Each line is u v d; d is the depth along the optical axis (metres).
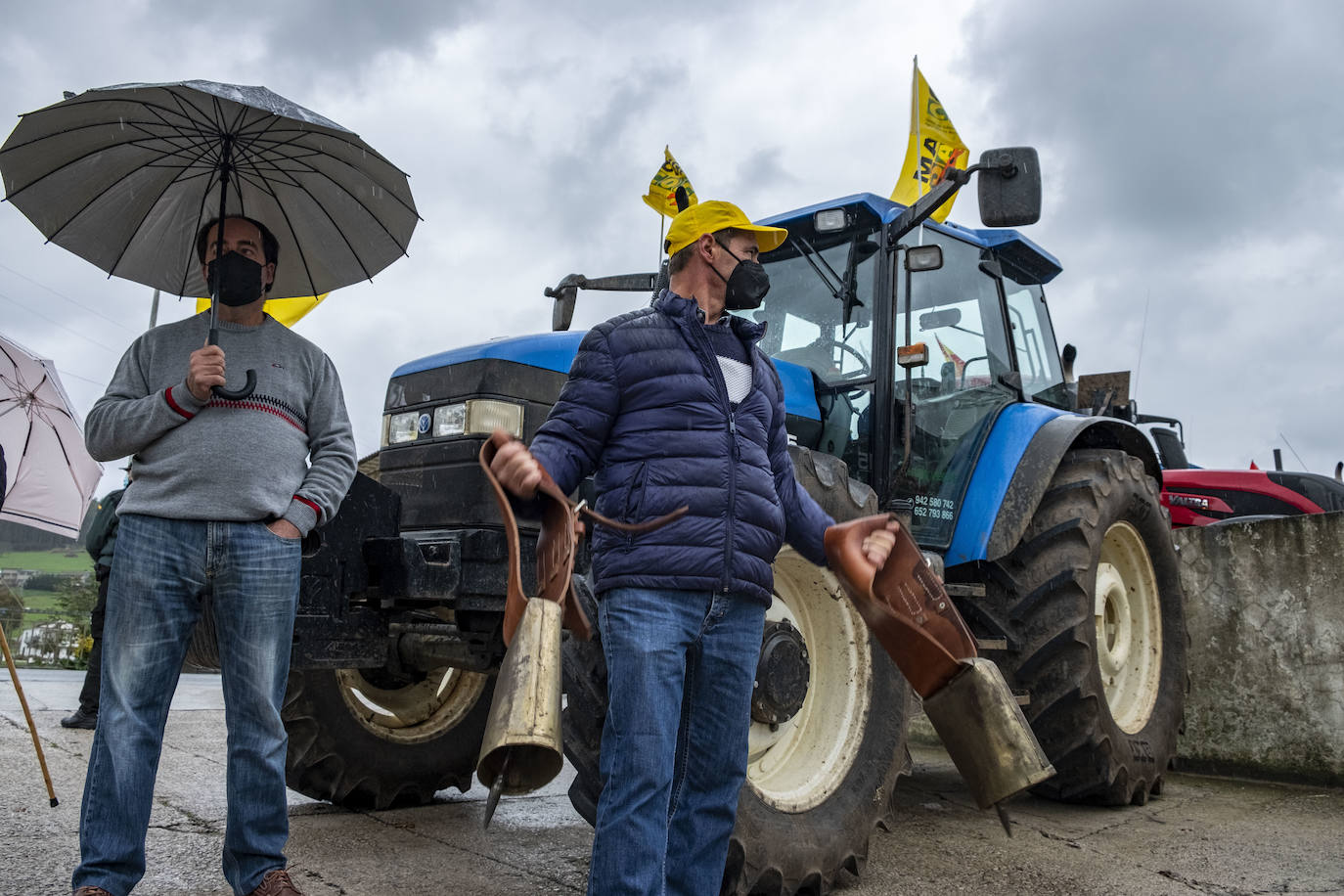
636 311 2.13
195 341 2.34
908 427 3.60
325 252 2.71
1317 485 8.16
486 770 1.65
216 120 2.37
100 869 2.02
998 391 4.45
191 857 2.90
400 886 2.73
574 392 2.02
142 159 2.45
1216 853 3.38
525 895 2.70
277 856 2.23
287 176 2.55
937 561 3.70
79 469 3.38
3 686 7.05
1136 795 4.20
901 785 4.68
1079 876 3.08
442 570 2.76
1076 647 3.88
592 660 2.53
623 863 1.79
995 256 4.64
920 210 3.65
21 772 3.88
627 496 1.95
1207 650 5.02
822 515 2.27
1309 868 3.21
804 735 3.12
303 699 3.41
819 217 3.56
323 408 2.44
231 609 2.21
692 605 1.94
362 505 2.74
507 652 1.70
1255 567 4.90
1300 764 4.66
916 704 3.25
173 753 4.58
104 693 2.13
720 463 1.99
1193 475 8.42
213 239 2.37
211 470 2.19
